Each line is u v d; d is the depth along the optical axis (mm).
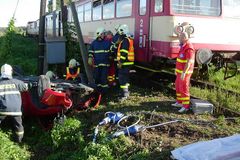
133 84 7691
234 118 4973
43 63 8500
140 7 7359
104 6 9484
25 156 4723
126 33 6145
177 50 6414
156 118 4949
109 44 6453
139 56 7449
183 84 5211
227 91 6453
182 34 5172
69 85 5793
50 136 5098
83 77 6758
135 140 4293
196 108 5156
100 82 6535
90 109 5797
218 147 3434
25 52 14258
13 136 5145
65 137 4859
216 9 6922
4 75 4926
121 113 5090
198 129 4547
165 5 6469
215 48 6953
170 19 6422
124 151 4059
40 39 8453
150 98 6137
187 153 3436
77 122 5152
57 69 8289
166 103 5754
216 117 5109
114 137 4312
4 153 4547
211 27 6867
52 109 5379
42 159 4711
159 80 7746
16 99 4918
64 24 8523
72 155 4398
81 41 7367
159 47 6723
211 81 7590
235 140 3533
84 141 4551
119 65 6039
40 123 5559
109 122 4852
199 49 6590
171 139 4281
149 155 3824
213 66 7633
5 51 11102
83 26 11578
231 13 7102
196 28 6707
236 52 7406
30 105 5355
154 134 4461
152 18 6930
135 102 5883
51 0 11461
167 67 7648
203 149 3438
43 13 8391
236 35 7176
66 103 5363
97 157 3994
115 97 6391
